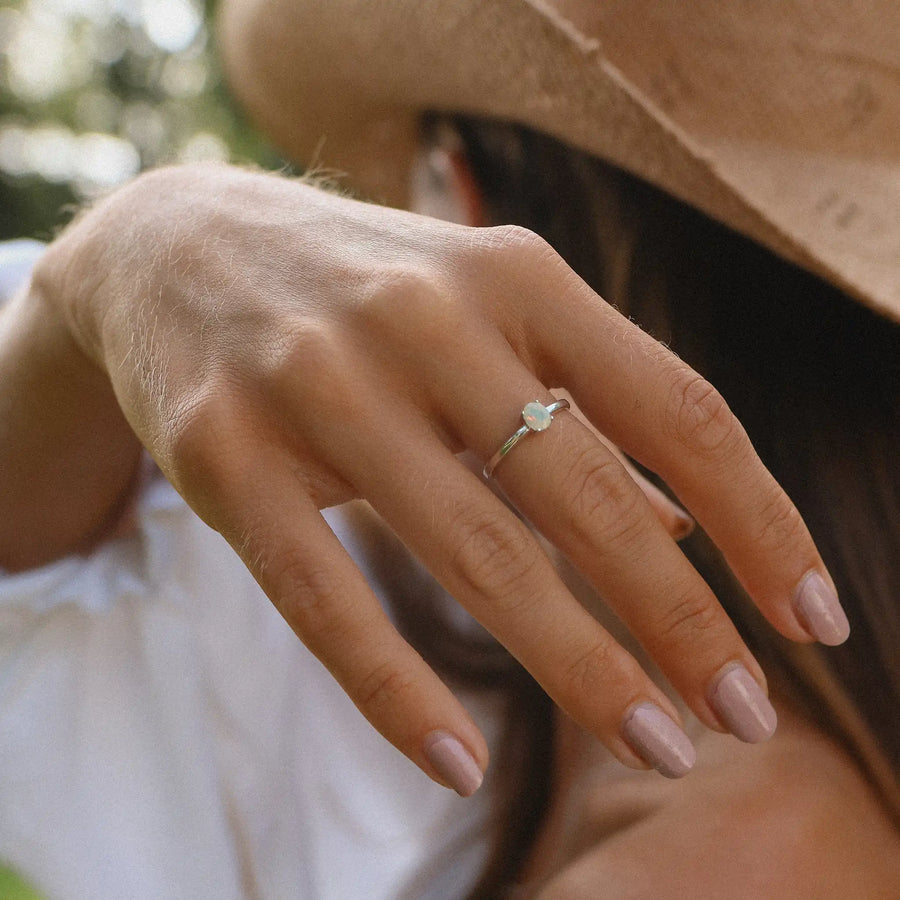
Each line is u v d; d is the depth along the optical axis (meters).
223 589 0.45
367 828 0.46
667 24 0.38
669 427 0.27
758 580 0.28
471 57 0.40
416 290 0.27
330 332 0.27
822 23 0.37
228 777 0.45
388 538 0.48
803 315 0.38
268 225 0.29
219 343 0.28
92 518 0.41
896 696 0.36
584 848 0.39
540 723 0.44
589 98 0.36
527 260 0.28
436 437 0.27
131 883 0.41
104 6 3.53
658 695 0.27
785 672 0.37
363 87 0.51
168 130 3.61
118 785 0.41
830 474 0.37
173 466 0.28
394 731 0.27
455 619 0.46
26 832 0.40
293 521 0.27
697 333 0.38
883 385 0.37
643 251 0.39
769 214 0.35
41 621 0.41
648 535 0.27
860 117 0.38
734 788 0.37
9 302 0.45
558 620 0.27
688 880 0.36
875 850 0.35
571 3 0.38
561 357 0.27
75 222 0.36
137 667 0.42
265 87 0.61
